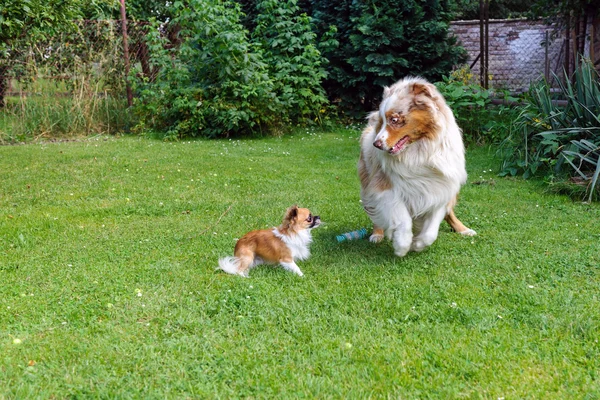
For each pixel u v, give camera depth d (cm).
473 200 657
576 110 732
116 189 692
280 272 421
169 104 1165
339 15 1356
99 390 261
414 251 472
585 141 686
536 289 386
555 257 450
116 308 352
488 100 1027
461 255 466
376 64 1272
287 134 1208
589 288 388
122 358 291
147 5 1514
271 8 1263
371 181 467
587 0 1050
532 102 850
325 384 268
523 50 1794
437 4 1286
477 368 282
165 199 650
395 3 1271
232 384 271
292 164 876
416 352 299
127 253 463
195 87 1161
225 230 536
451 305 358
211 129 1147
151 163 846
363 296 375
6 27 698
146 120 1180
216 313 350
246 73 1120
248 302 360
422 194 442
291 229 429
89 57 1180
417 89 423
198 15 1118
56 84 1166
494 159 889
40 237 508
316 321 338
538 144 778
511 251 471
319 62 1232
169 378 275
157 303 361
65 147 973
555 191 679
